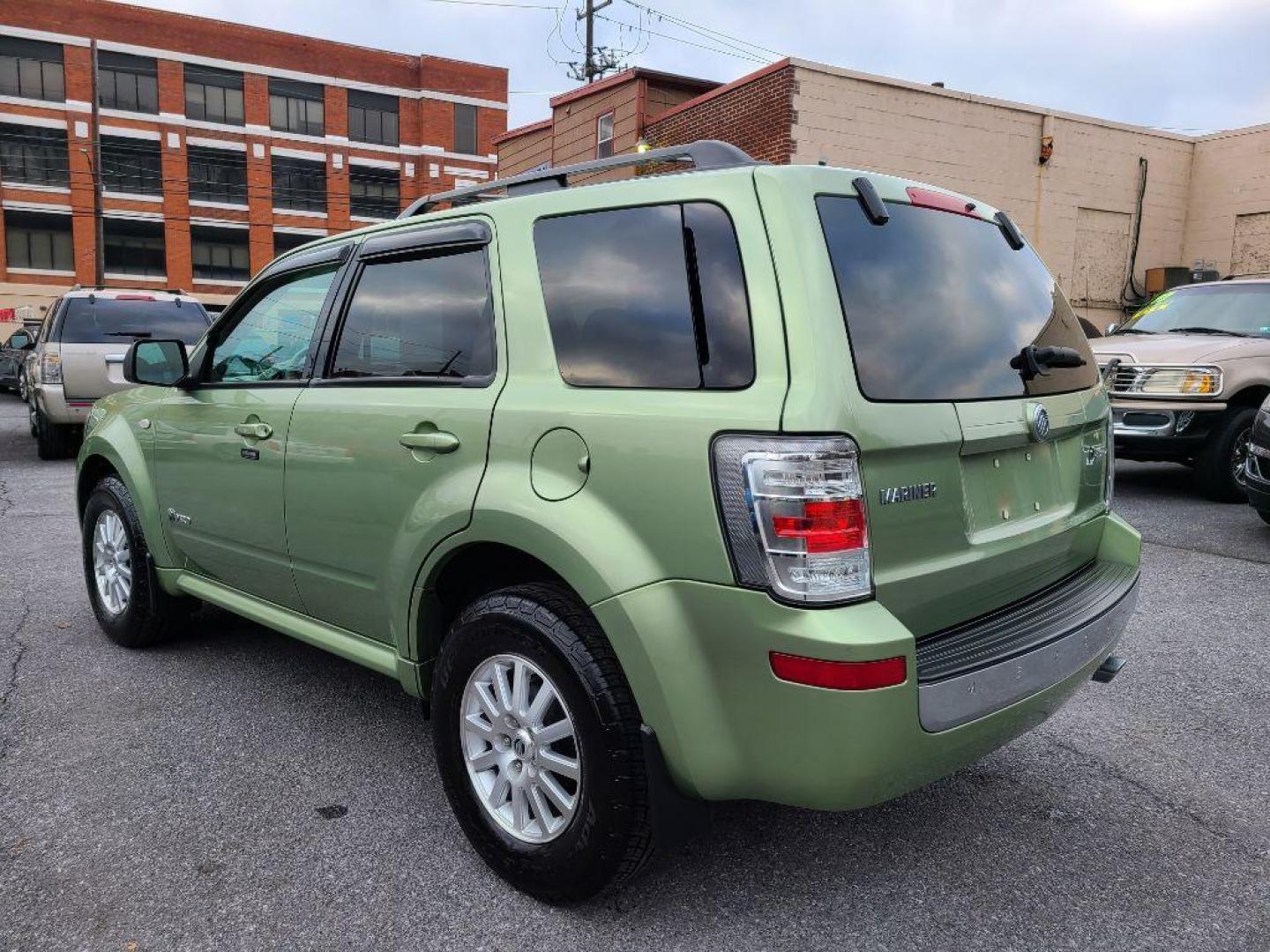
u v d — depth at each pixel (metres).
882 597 2.13
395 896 2.54
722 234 2.29
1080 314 16.14
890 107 13.55
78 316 10.73
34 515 7.75
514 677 2.51
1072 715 3.79
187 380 3.81
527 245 2.69
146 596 4.30
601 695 2.28
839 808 2.12
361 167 42.78
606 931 2.40
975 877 2.66
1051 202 15.38
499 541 2.50
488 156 45.00
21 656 4.39
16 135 37.03
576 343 2.51
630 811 2.28
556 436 2.42
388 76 42.84
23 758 3.34
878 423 2.12
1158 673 4.21
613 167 2.83
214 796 3.08
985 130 14.51
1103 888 2.61
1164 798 3.13
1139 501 8.23
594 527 2.29
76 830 2.85
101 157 38.31
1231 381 7.75
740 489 2.07
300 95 41.47
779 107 12.92
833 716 2.00
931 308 2.42
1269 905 2.54
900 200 2.51
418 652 2.87
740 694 2.12
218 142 40.09
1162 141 16.39
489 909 2.49
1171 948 2.36
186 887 2.57
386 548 2.91
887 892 2.58
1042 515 2.73
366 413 2.95
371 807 3.02
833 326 2.13
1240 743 3.53
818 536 2.01
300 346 3.41
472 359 2.76
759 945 2.35
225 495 3.65
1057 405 2.74
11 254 37.44
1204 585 5.53
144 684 4.05
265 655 4.43
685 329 2.29
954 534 2.34
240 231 40.91
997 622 2.52
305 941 2.35
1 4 36.31
